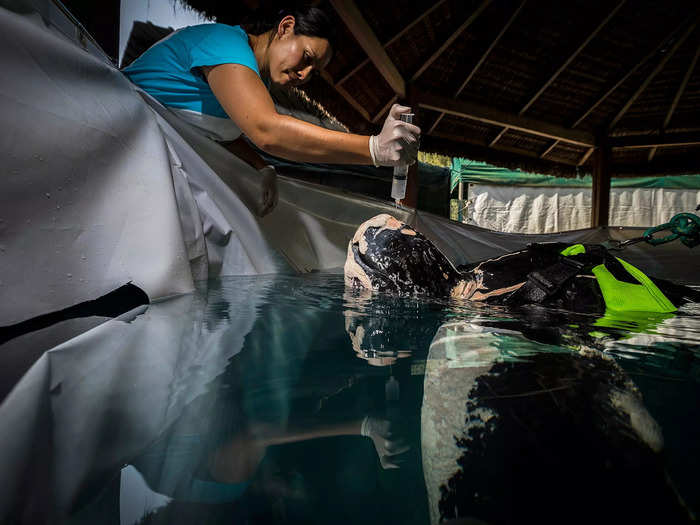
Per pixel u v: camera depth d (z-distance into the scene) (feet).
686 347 1.98
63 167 2.70
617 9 12.08
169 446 1.09
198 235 4.30
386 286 3.91
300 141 4.20
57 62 2.87
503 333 2.27
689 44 13.92
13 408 1.12
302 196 7.18
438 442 1.13
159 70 5.10
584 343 2.05
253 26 5.33
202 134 5.29
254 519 0.84
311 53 5.12
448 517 0.85
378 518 0.84
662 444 1.10
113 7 6.40
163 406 1.32
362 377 1.60
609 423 1.20
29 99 2.56
